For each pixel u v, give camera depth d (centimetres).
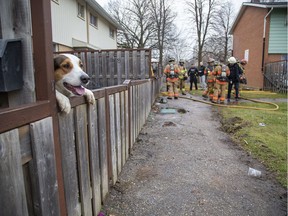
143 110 627
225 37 3903
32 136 137
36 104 141
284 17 1562
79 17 1371
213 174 368
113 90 321
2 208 114
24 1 145
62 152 181
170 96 1126
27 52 148
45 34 151
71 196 198
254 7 1788
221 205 289
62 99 172
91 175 245
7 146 117
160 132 586
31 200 142
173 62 1128
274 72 1458
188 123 675
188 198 303
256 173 363
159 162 410
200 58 3434
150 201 295
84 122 224
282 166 386
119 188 322
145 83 664
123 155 386
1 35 143
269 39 1595
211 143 509
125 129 399
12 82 138
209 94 1098
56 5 1107
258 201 299
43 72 152
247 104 970
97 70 881
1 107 156
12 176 120
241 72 1061
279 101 1045
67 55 229
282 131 562
